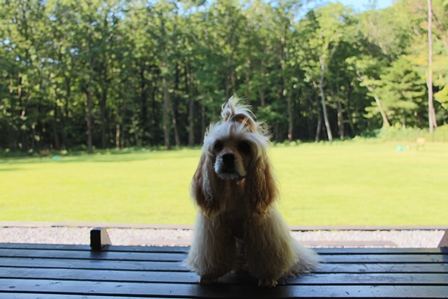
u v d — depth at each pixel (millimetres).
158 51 41062
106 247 3438
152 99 46250
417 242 5629
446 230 3436
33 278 2762
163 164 20641
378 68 40688
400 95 38250
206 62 41156
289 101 44438
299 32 43031
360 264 2961
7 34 36656
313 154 25141
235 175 2357
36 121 39719
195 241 2674
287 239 2641
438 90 38031
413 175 14172
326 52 41781
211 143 2467
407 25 38250
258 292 2508
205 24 41719
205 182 2494
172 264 3016
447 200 9609
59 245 3488
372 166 17328
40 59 37344
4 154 33469
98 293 2512
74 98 41375
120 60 41469
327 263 2986
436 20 35312
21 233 6398
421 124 39906
